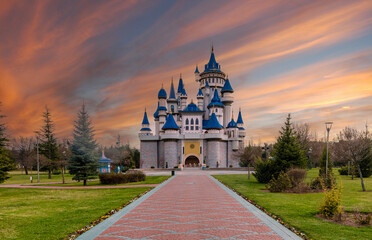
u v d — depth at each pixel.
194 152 72.38
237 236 8.38
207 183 27.36
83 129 33.53
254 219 10.70
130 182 32.03
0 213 12.80
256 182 28.09
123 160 74.62
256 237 8.27
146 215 11.61
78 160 32.16
